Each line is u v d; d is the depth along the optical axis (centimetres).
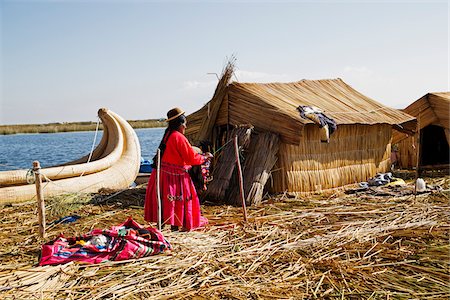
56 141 5138
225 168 829
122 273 455
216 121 943
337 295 403
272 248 523
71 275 448
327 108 972
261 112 876
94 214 748
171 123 595
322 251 515
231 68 913
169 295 404
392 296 401
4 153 3092
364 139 1005
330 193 889
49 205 799
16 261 498
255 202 787
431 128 1323
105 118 1220
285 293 409
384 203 760
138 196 870
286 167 855
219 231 600
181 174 592
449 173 1119
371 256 496
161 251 512
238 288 416
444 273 446
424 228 591
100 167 1054
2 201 868
